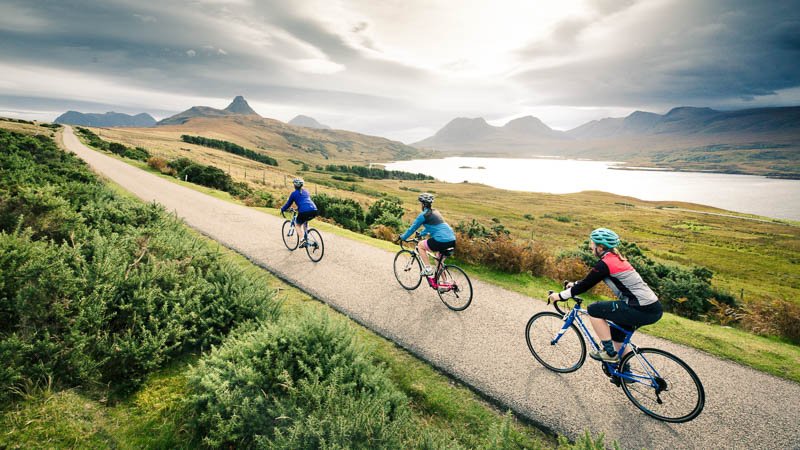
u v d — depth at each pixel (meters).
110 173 28.91
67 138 73.06
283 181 82.19
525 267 9.74
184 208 16.58
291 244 10.38
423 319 6.23
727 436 3.74
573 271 8.98
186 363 4.24
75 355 3.53
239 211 16.66
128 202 9.80
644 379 4.10
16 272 3.98
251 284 5.96
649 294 3.86
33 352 3.45
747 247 64.06
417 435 3.40
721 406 4.23
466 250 10.31
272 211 17.30
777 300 7.99
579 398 4.27
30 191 6.38
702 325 6.95
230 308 5.18
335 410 3.13
